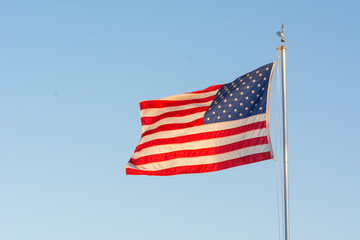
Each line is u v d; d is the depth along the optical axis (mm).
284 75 19953
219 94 23031
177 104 23641
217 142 22156
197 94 23547
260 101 21672
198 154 22391
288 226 18344
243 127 21734
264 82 21922
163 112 23688
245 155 21281
